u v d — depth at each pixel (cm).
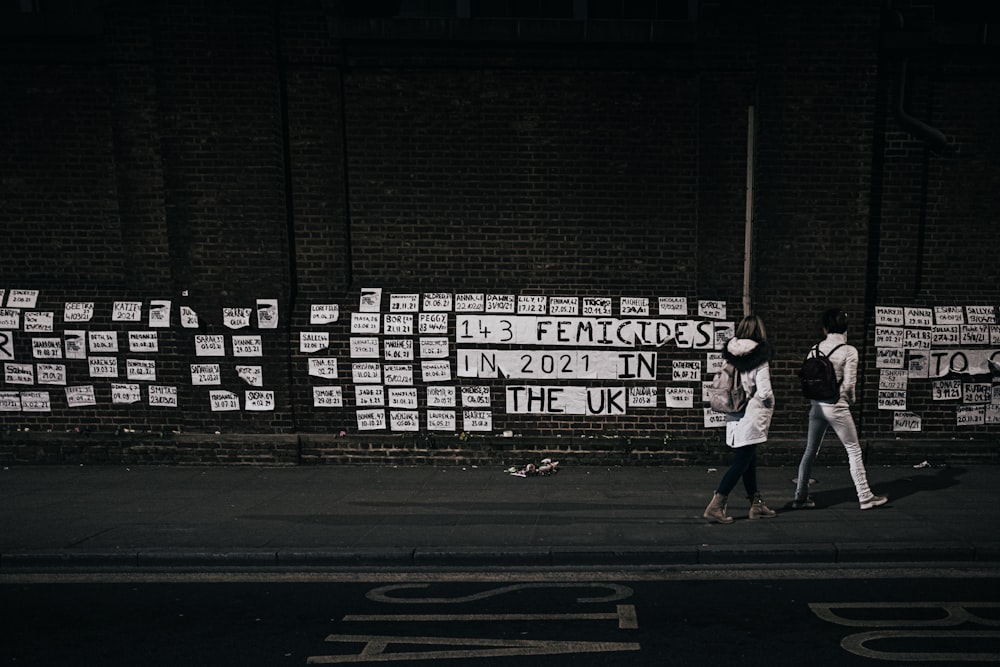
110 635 418
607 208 801
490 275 815
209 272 809
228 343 816
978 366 792
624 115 791
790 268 782
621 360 809
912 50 762
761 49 759
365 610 451
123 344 827
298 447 820
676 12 796
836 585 482
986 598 458
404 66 789
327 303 816
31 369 831
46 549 539
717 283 798
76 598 474
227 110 784
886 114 777
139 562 531
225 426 826
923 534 550
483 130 798
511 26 771
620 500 666
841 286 780
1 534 576
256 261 805
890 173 781
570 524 592
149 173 809
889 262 791
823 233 775
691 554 525
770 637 406
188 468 813
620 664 377
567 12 801
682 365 805
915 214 784
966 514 603
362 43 786
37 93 809
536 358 813
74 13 795
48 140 815
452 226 810
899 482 713
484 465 816
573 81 789
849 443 615
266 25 771
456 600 466
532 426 820
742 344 575
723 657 383
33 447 829
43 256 828
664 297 802
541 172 800
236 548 540
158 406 830
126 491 714
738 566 518
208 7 771
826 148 766
